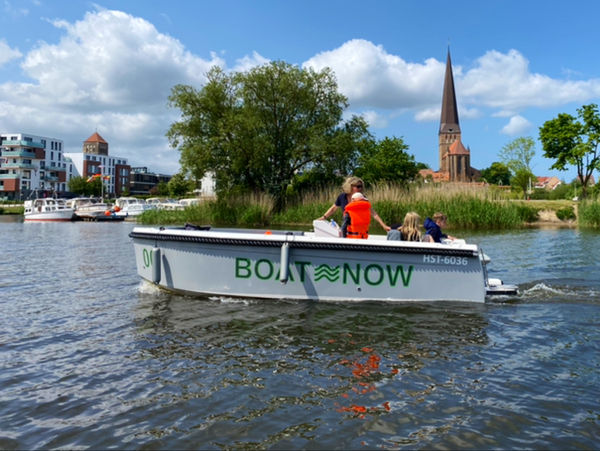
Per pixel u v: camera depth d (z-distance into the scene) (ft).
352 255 18.07
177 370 11.55
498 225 70.64
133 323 15.84
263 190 102.58
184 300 19.26
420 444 8.18
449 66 481.46
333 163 103.91
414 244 17.76
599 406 9.55
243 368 11.65
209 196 102.32
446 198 73.56
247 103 103.55
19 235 65.21
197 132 103.04
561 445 8.13
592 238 50.65
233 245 18.74
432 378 11.01
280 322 15.72
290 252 18.37
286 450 8.00
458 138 479.41
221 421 9.00
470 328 15.10
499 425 8.81
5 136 313.12
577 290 21.50
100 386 10.65
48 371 11.59
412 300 18.12
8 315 17.17
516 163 146.92
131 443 8.26
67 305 18.72
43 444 8.26
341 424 8.87
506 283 23.53
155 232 20.06
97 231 77.20
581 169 115.96
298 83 103.60
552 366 11.75
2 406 9.70
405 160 140.67
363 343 13.56
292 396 10.05
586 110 112.37
